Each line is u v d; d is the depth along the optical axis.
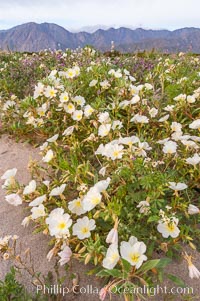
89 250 0.50
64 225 0.54
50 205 0.68
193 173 0.68
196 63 1.45
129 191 0.61
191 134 0.87
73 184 0.73
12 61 1.80
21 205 0.75
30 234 0.66
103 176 0.68
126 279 0.45
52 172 0.83
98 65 1.14
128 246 0.46
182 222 0.61
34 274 0.53
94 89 1.05
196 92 0.90
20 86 1.38
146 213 0.56
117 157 0.64
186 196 0.67
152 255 0.56
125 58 1.59
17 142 1.01
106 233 0.57
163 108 0.92
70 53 1.75
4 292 0.49
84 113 0.88
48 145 0.86
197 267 0.54
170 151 0.68
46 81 1.02
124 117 0.89
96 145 0.83
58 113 0.99
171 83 1.06
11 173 0.69
